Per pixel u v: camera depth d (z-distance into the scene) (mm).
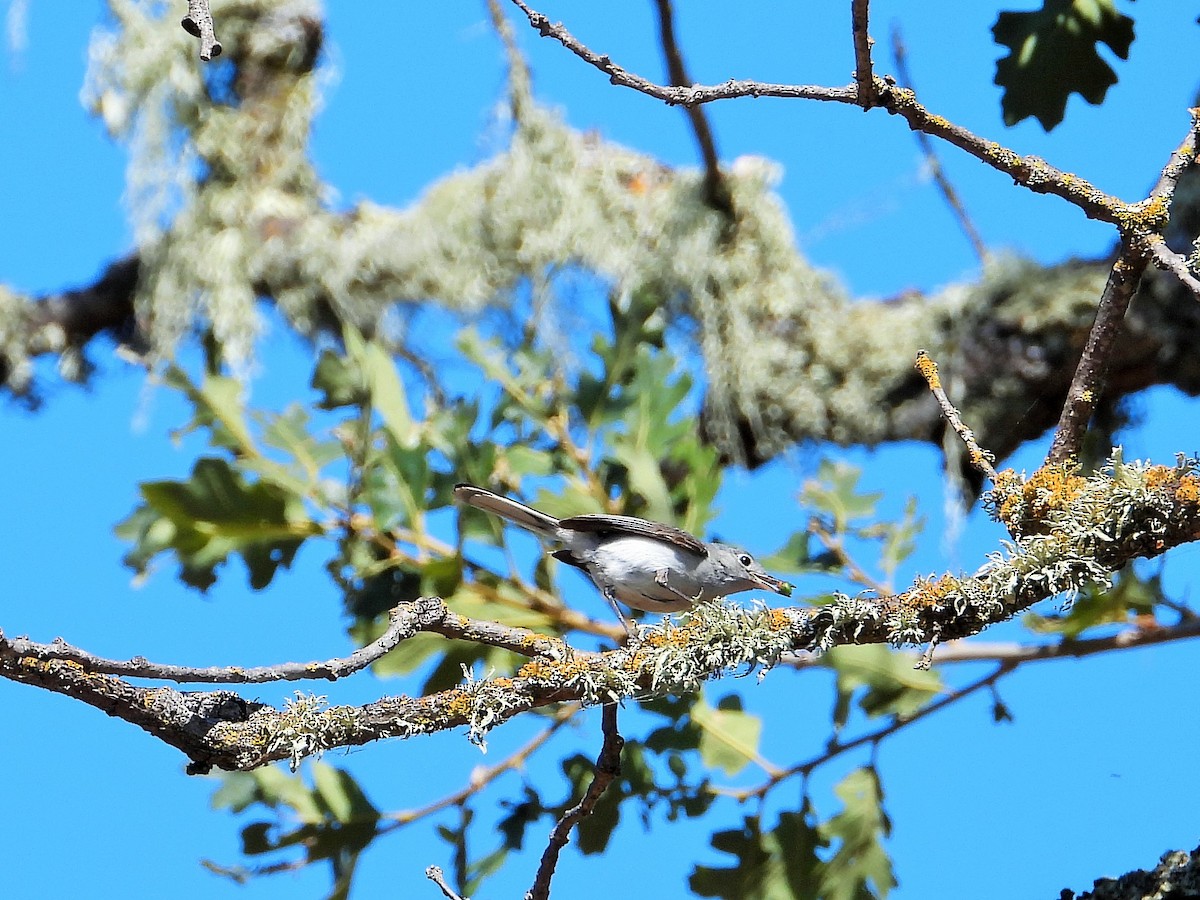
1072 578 6738
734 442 13320
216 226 14406
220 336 13891
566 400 11594
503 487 11328
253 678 6062
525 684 6621
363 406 10961
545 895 7047
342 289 14109
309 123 14812
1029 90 9648
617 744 6820
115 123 14656
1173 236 11602
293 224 14336
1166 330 11680
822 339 13352
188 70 14688
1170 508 6652
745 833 10219
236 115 14742
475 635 6777
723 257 13781
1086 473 11789
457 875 9992
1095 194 7477
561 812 10164
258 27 14867
